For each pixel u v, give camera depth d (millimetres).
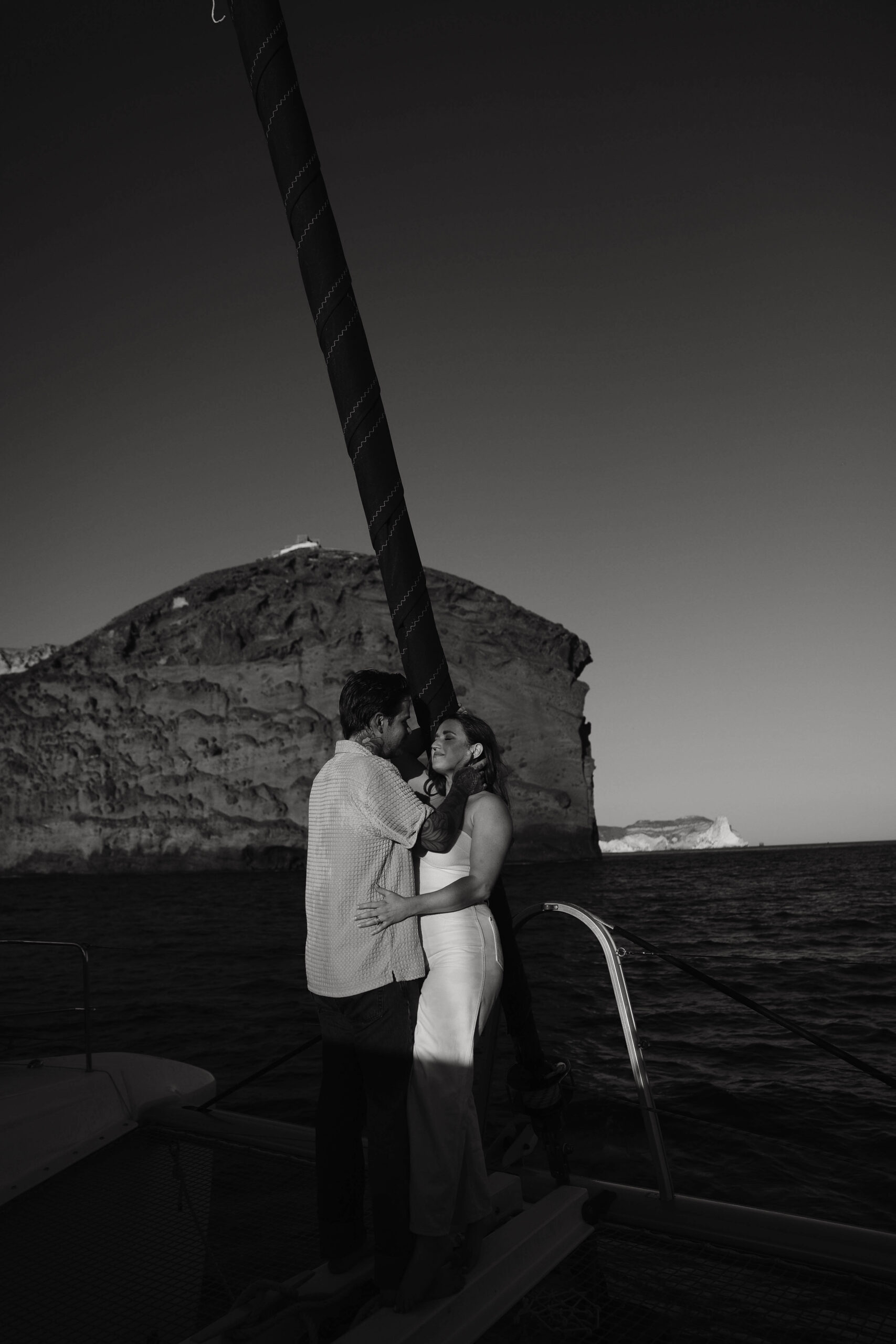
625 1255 2658
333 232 2762
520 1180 2945
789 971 18062
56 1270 2717
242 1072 10172
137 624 106875
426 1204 2307
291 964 22266
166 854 96500
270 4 2664
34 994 17453
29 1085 3711
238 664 102500
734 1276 2521
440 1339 2205
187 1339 2178
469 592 102500
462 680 97188
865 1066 2967
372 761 2551
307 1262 2715
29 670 107750
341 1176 2525
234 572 110812
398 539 2848
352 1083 2570
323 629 102500
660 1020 12469
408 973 2467
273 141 2734
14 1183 3221
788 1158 6660
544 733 96562
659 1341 2252
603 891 57156
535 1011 13383
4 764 102438
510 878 78562
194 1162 3408
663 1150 2990
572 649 102938
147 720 102062
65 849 98375
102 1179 3311
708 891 55781
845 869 90188
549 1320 2350
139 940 31766
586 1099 8281
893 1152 6785
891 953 20625
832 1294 2416
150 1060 4141
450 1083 2449
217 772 98438
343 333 2758
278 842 94688
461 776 2742
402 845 2506
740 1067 9578
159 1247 2840
